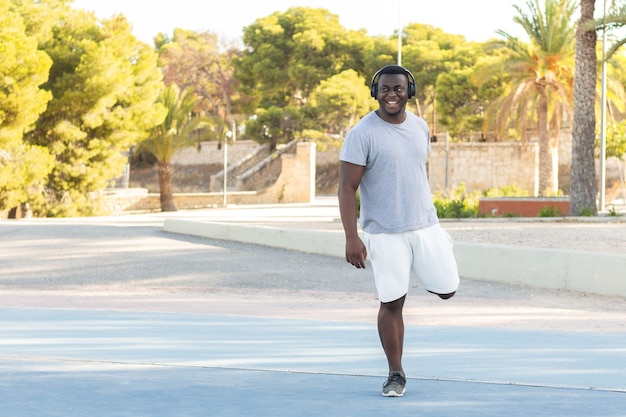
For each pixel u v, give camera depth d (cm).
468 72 8312
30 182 4934
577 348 812
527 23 5288
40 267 1823
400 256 563
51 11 5503
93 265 1838
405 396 562
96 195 5747
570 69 5409
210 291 1538
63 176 5503
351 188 561
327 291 1550
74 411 514
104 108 5444
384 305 573
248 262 1873
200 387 591
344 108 9150
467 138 9006
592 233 2214
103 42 5525
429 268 569
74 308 1188
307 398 555
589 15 3312
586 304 1359
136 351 765
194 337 871
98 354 743
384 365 694
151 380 617
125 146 5731
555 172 6288
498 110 5741
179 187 11931
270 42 11325
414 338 889
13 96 4506
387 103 558
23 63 4584
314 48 10906
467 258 1702
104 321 1008
